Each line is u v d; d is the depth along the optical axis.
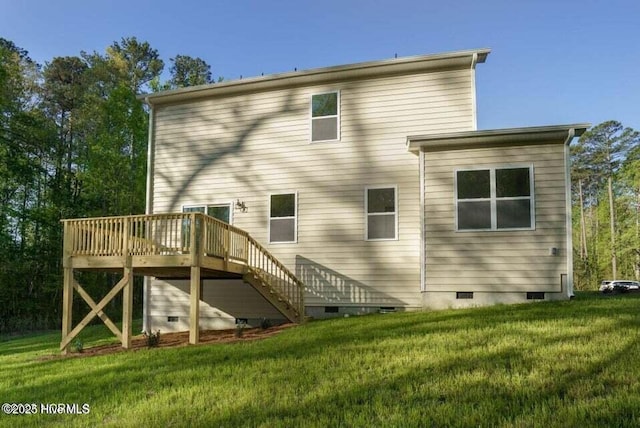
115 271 11.25
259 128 13.11
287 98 12.95
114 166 23.64
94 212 24.78
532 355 5.23
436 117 11.60
